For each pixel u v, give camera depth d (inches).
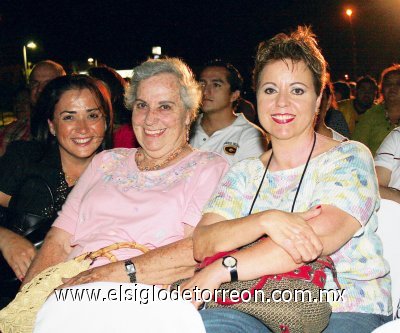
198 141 199.9
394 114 239.5
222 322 88.3
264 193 105.6
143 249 114.0
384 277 103.6
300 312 87.0
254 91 107.7
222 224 98.2
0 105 1418.6
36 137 156.0
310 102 102.5
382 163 172.1
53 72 225.5
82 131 147.8
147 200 121.5
